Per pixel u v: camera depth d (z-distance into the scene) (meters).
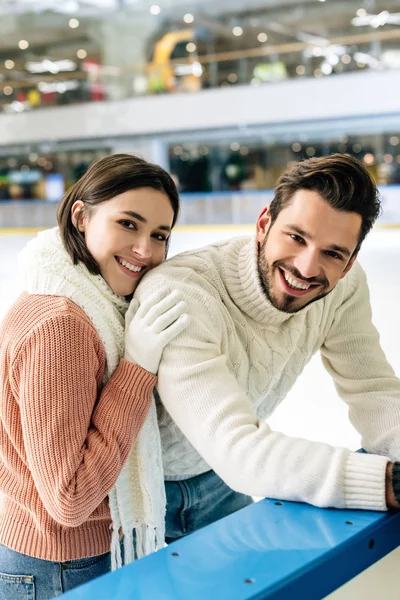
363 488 1.06
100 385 1.29
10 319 1.27
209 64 19.80
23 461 1.27
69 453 1.16
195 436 1.19
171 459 1.50
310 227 1.20
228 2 20.11
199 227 17.56
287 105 18.62
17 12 21.28
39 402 1.16
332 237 1.20
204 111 19.61
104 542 1.35
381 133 18.22
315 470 1.08
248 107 19.06
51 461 1.16
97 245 1.36
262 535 0.98
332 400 3.79
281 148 19.83
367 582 1.02
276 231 1.26
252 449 1.12
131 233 1.36
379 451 1.38
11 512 1.33
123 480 1.31
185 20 21.50
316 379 4.20
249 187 20.28
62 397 1.16
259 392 1.48
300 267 1.23
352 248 1.24
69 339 1.18
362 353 1.57
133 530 1.45
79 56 23.88
